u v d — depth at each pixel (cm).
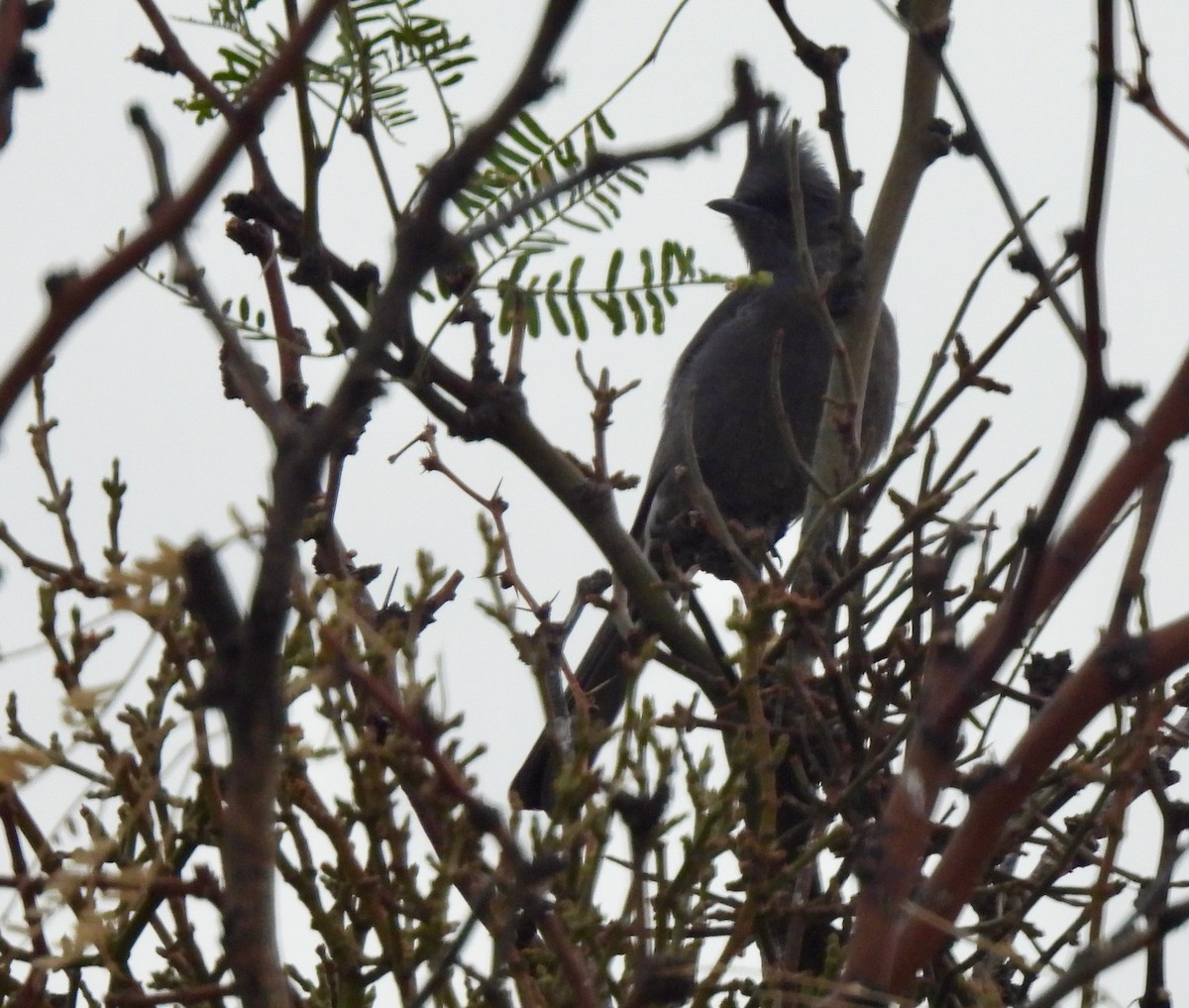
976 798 469
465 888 556
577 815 538
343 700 525
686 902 544
